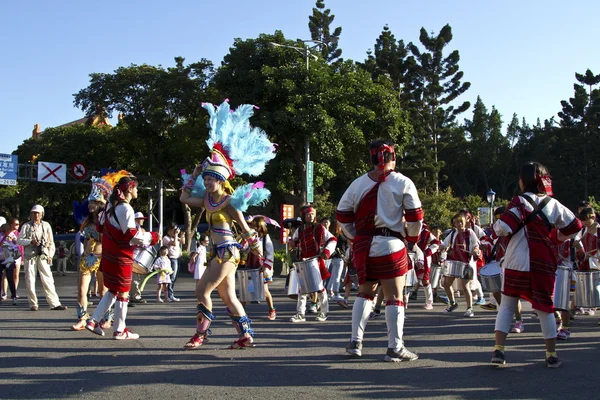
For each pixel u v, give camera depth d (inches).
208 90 1095.0
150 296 589.0
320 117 908.6
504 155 2834.6
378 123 996.6
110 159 1251.8
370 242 218.1
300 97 932.6
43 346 258.7
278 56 1005.2
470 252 399.2
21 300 516.4
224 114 257.3
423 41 1840.6
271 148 266.5
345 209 224.4
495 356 214.7
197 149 1074.1
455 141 2743.6
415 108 1791.3
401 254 219.0
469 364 219.9
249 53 1021.2
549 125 2876.5
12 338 281.9
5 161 1075.3
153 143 1165.7
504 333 215.3
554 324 214.7
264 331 317.1
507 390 181.0
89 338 282.4
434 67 1827.0
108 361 224.5
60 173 1131.9
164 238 531.5
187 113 1125.7
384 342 276.1
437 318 386.9
